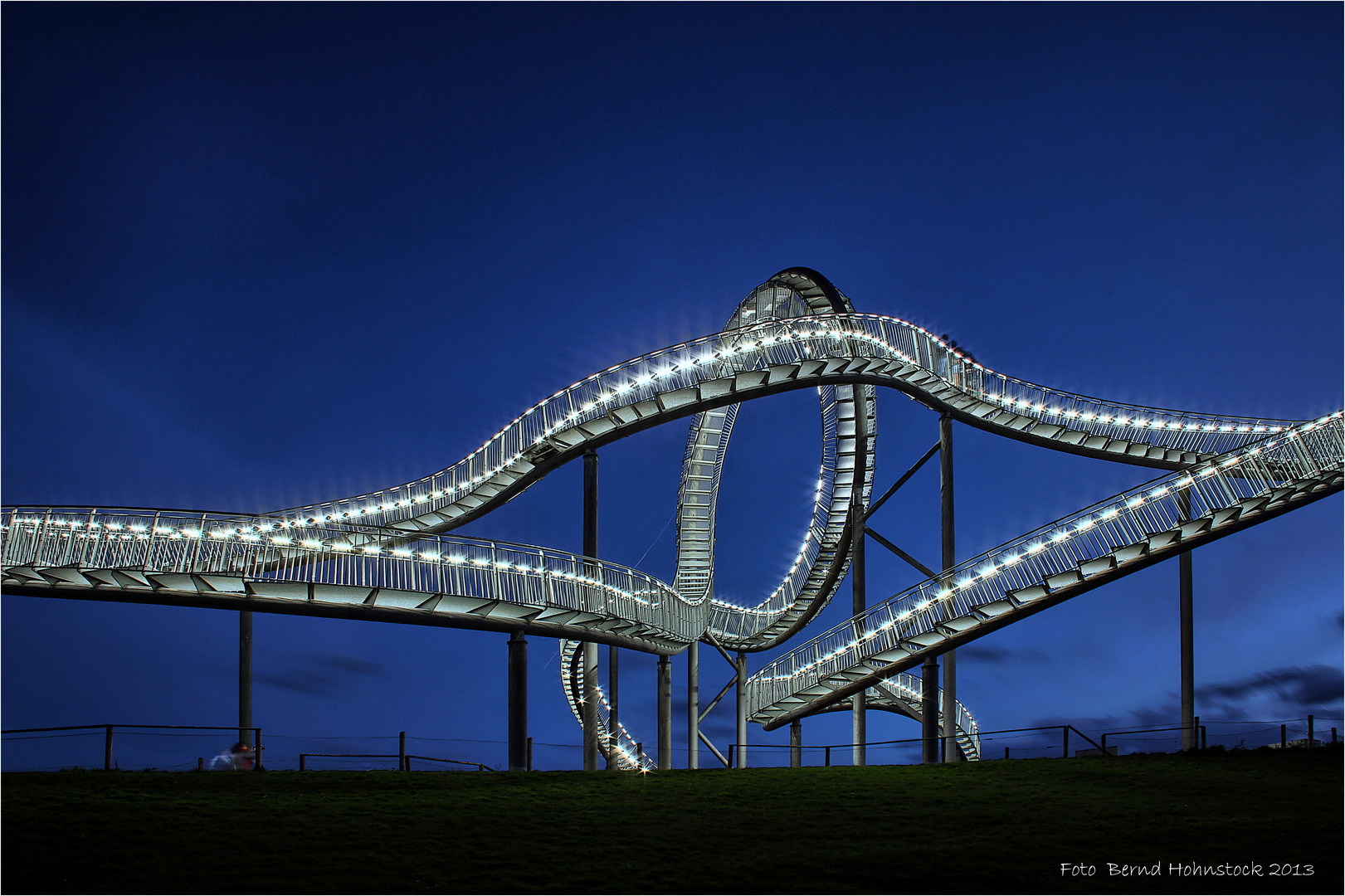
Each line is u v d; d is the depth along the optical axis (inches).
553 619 1355.8
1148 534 1378.0
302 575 1435.8
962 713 2043.6
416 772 1147.9
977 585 1482.5
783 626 2116.1
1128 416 2032.5
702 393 1600.6
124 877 732.0
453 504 1713.8
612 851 843.4
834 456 2003.0
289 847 815.1
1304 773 1131.3
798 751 1775.3
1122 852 840.3
